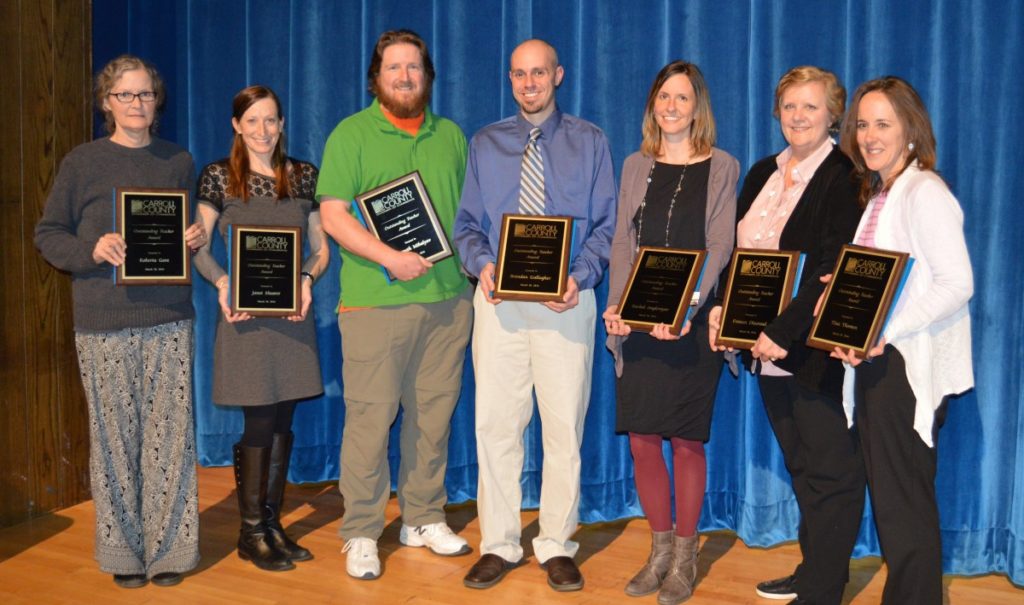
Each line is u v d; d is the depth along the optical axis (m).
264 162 3.02
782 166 2.62
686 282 2.59
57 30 3.40
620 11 3.29
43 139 3.38
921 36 2.91
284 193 2.99
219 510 3.57
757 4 3.08
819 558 2.55
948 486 2.99
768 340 2.41
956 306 2.21
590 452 3.46
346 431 3.05
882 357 2.30
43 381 3.46
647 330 2.62
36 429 3.45
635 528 3.42
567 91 3.38
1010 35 2.81
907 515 2.30
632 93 3.31
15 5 3.26
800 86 2.46
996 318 2.89
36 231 2.77
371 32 3.69
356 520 3.03
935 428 2.32
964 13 2.85
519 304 2.82
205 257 3.01
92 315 2.78
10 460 3.37
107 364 2.81
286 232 2.93
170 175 2.87
